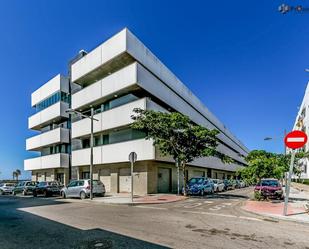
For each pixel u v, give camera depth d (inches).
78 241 276.1
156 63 1092.5
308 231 336.2
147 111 836.0
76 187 856.3
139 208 575.5
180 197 815.1
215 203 675.4
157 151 912.3
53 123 1531.7
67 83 1413.6
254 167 714.8
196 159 1323.8
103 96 1055.6
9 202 765.9
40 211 530.0
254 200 733.3
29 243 271.4
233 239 287.3
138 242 270.4
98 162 1099.9
